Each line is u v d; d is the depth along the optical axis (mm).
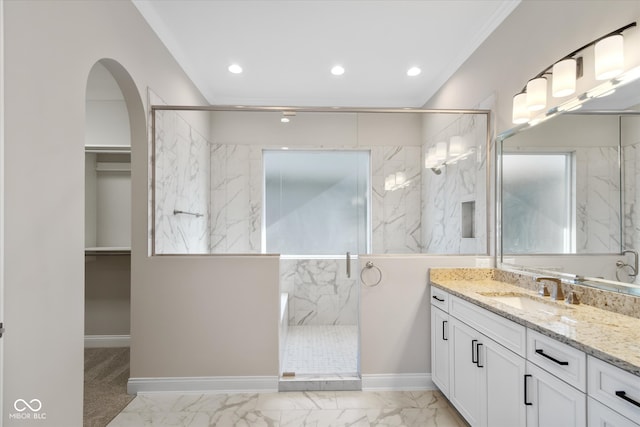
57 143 1602
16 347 1380
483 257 2758
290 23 2738
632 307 1584
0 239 1211
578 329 1377
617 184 1679
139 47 2439
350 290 3135
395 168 3070
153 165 2643
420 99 4160
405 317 2744
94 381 2818
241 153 3133
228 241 3166
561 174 2021
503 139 2590
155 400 2516
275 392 2645
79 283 1749
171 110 2836
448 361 2369
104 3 2010
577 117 1897
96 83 3234
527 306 2082
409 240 3061
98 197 3684
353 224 3113
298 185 3150
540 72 2150
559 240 2043
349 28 2805
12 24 1352
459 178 2898
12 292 1359
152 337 2623
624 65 1655
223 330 2646
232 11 2586
